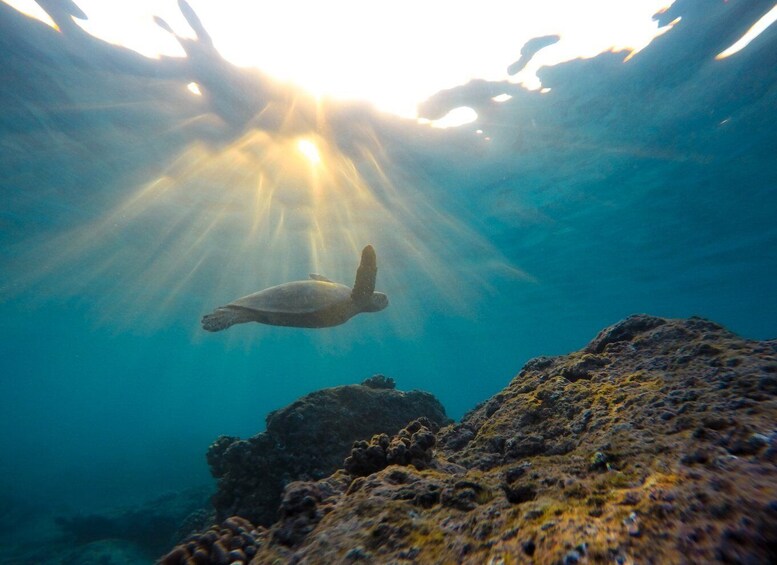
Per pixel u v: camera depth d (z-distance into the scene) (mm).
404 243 20094
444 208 16500
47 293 28500
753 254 20625
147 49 9164
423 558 1619
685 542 1234
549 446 2635
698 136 12141
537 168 13766
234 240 20250
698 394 2188
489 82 10039
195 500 14703
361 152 12758
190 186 15055
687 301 31547
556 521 1570
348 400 6496
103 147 12641
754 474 1418
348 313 7461
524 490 1961
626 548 1295
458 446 3793
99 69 9688
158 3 8070
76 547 13359
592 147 12648
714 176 14180
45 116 11188
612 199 15805
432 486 2221
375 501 2150
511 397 3764
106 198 15906
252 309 6641
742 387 2078
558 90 10320
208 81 10117
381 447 3229
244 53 9320
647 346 3248
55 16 8305
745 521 1217
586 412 2750
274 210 16859
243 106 10969
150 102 10781
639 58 9344
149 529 13523
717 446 1668
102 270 24938
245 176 14344
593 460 1975
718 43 8930
